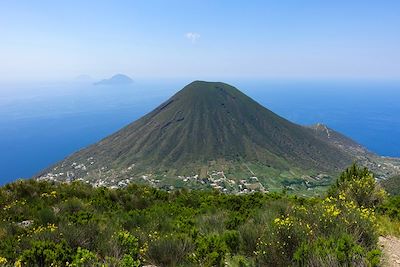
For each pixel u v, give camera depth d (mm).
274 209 10797
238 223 9930
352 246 5906
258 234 7598
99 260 6652
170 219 11016
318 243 6137
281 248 6395
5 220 9914
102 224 9258
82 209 11977
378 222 9438
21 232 8828
